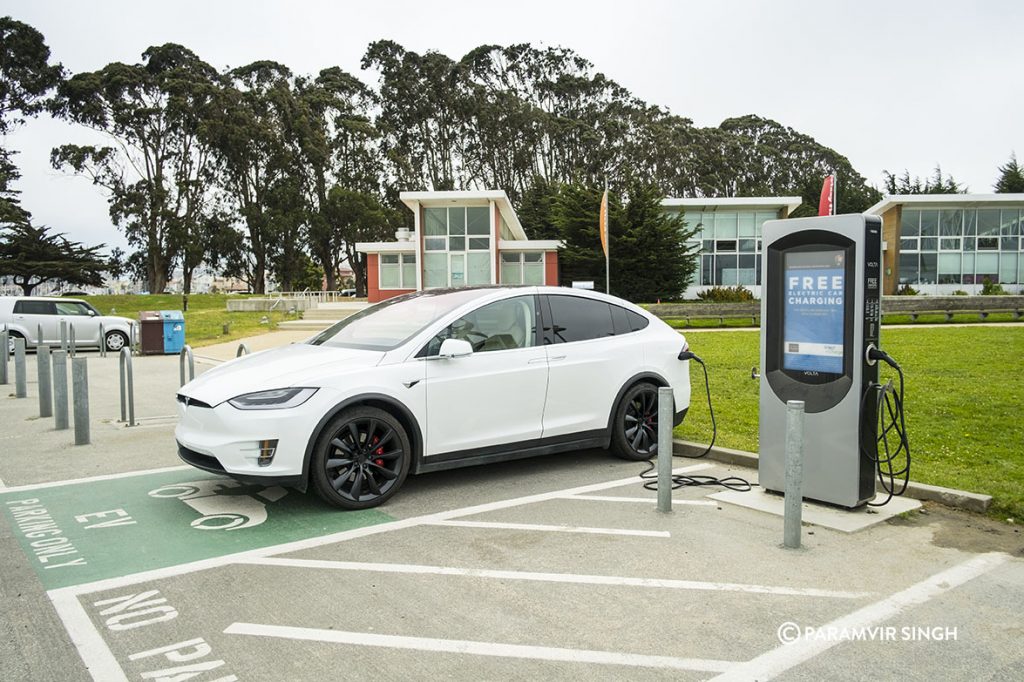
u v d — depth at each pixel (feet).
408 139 248.93
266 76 218.38
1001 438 23.13
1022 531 15.58
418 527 16.15
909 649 10.44
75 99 187.83
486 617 11.56
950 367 40.11
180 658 10.23
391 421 17.67
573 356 20.84
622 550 14.62
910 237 127.95
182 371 27.89
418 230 113.29
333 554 14.47
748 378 38.88
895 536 15.34
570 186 138.51
